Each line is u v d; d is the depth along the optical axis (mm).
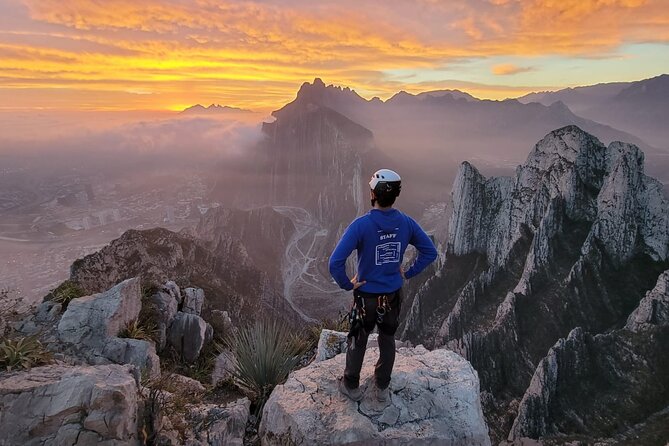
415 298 117625
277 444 5074
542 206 108562
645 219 96875
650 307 72688
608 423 61969
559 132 108625
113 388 4672
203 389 8180
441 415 5094
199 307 16094
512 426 70438
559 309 88812
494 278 105562
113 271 42344
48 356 5703
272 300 85500
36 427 4379
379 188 4582
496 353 84125
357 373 5102
